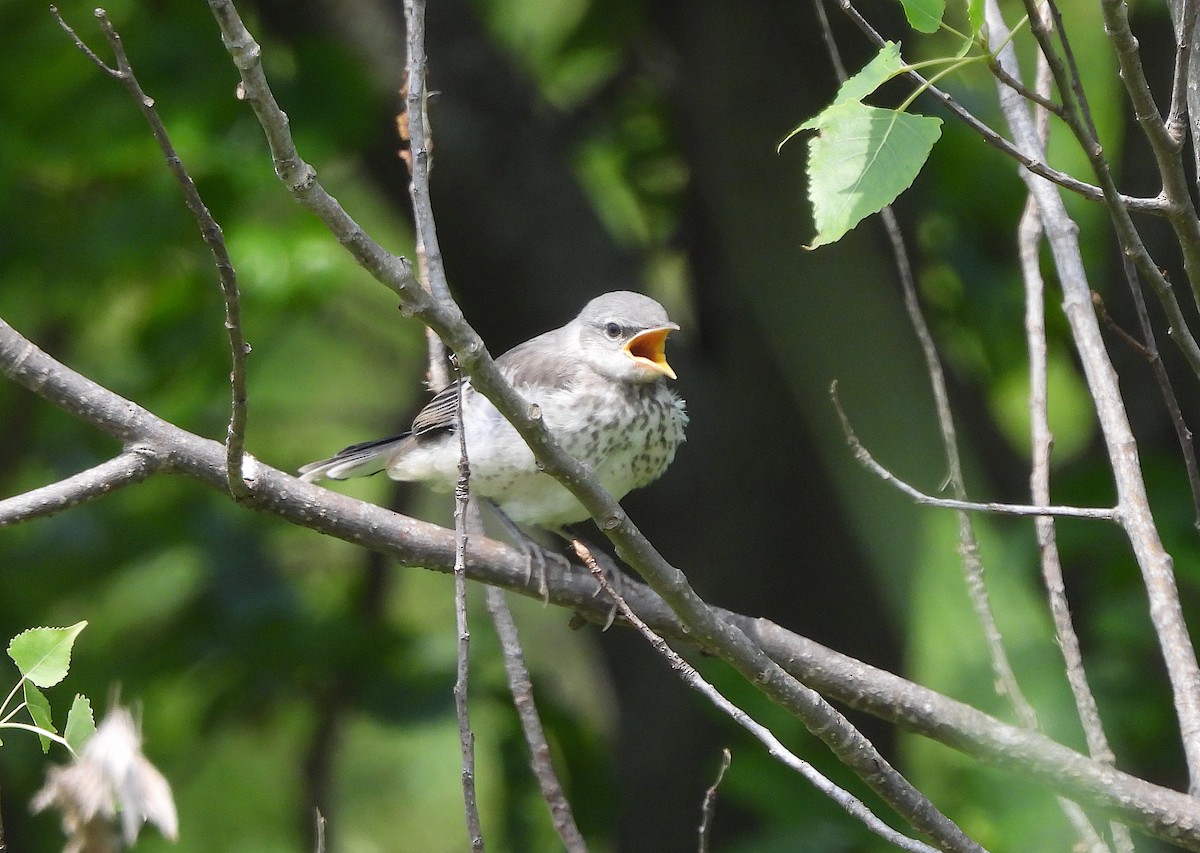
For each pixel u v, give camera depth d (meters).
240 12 12.30
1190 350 5.18
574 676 17.55
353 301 15.89
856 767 5.52
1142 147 10.74
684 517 12.28
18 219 12.23
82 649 13.71
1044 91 7.02
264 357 14.00
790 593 12.13
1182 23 5.17
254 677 13.32
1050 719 10.05
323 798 13.82
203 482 6.46
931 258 12.32
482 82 12.34
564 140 13.38
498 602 7.00
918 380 10.82
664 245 14.08
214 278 12.49
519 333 12.36
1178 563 10.27
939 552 10.34
